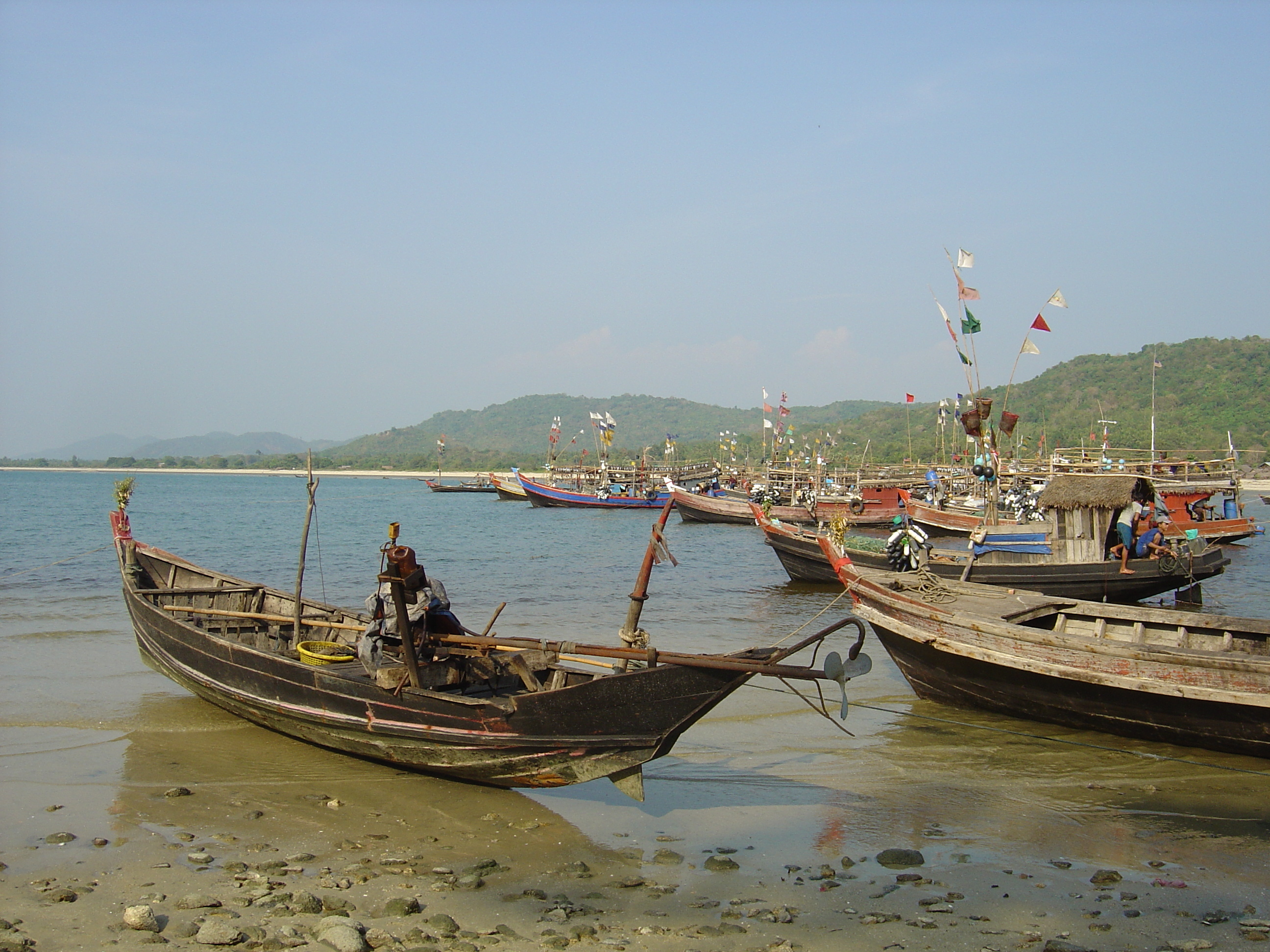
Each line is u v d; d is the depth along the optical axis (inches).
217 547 1649.9
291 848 361.1
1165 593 1034.1
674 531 2397.9
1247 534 1685.5
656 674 386.0
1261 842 377.1
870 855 363.6
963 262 1147.3
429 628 460.4
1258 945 288.8
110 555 1432.1
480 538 2055.9
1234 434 4931.1
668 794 432.8
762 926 300.2
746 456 6299.2
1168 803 422.0
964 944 289.0
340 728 450.0
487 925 298.0
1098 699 504.7
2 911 298.7
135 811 396.5
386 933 289.0
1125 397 6235.2
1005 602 600.7
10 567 1279.5
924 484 2800.2
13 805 401.4
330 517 2795.3
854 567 646.5
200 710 555.8
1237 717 460.8
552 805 417.7
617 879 338.0
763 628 864.9
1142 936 294.8
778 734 533.0
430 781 446.6
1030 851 367.6
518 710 392.2
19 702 568.4
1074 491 882.8
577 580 1254.3
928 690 598.5
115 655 701.9
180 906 305.3
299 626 527.8
